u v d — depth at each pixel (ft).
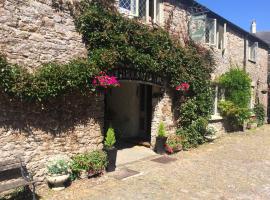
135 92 38.45
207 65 39.22
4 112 19.62
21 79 19.58
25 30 20.84
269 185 22.85
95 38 24.66
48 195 20.24
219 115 45.83
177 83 32.83
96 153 24.45
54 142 22.41
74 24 23.95
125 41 26.11
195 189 21.83
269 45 63.98
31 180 18.04
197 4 37.55
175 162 28.81
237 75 46.68
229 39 47.60
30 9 21.09
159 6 33.32
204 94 37.09
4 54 19.57
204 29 35.53
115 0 27.22
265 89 62.59
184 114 34.73
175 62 32.09
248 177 24.66
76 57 23.98
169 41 31.89
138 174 24.99
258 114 57.93
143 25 29.01
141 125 38.86
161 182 23.15
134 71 28.58
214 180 23.81
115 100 40.47
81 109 24.16
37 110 21.33
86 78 22.84
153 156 30.96
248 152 33.65
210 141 39.45
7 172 18.90
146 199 19.88
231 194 20.98
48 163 21.80
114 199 19.76
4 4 19.66
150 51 29.53
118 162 28.43
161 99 32.86
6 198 18.86
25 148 20.74
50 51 22.33
